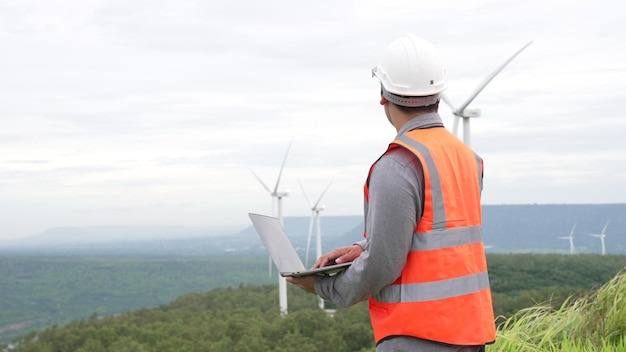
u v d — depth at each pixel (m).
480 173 3.63
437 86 3.45
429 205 3.24
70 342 49.88
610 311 6.75
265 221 3.83
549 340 6.30
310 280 3.59
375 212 3.21
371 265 3.21
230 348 41.94
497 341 6.23
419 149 3.30
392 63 3.47
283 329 44.75
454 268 3.28
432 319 3.24
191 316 57.56
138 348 44.19
